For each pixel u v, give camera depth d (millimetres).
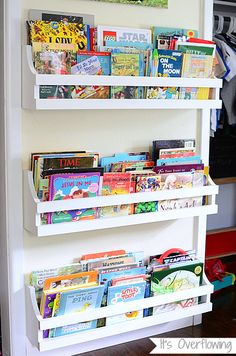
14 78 1622
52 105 1568
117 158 1829
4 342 1871
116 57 1687
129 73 1718
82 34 1679
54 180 1621
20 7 1604
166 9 1890
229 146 2805
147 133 1925
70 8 1700
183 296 1939
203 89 1869
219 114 2562
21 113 1661
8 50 1601
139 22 1841
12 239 1708
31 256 1759
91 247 1874
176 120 1977
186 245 2092
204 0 1946
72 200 1652
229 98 2553
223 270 2656
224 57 2459
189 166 1888
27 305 1755
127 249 1953
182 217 1885
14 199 1688
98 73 1671
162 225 2018
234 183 3088
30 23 1595
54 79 1573
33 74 1554
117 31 1756
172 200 1870
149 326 1967
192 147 1985
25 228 1714
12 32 1596
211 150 2746
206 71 1866
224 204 3105
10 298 1746
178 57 1790
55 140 1744
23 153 1687
